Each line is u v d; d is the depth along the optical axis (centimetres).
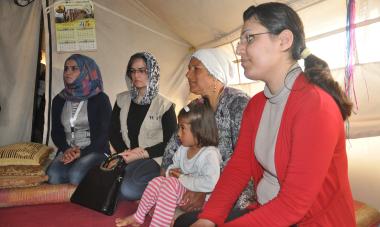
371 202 178
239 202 158
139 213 193
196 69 190
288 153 102
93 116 293
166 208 180
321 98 95
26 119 341
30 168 246
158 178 194
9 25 333
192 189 182
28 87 342
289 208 92
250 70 108
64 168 256
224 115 181
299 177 92
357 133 169
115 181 217
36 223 202
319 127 92
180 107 384
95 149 279
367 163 179
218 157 182
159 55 376
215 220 116
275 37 102
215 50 194
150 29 373
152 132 255
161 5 323
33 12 344
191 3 282
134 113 261
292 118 100
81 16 357
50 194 238
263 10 104
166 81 378
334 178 100
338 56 194
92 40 361
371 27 166
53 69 352
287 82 104
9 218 211
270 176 116
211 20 290
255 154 119
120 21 367
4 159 243
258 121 118
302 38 105
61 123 297
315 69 103
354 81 175
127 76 264
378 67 163
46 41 348
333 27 194
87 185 225
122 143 268
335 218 100
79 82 294
